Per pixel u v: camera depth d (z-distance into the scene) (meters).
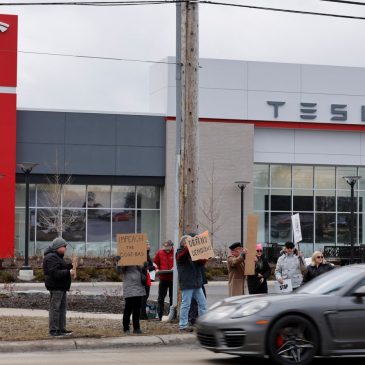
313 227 52.72
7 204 46.22
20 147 47.72
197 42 20.36
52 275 17.56
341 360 15.20
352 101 52.25
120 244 17.94
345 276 14.58
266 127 51.38
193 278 18.41
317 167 52.97
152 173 49.47
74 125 48.50
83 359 15.39
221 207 49.81
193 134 20.28
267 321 13.68
